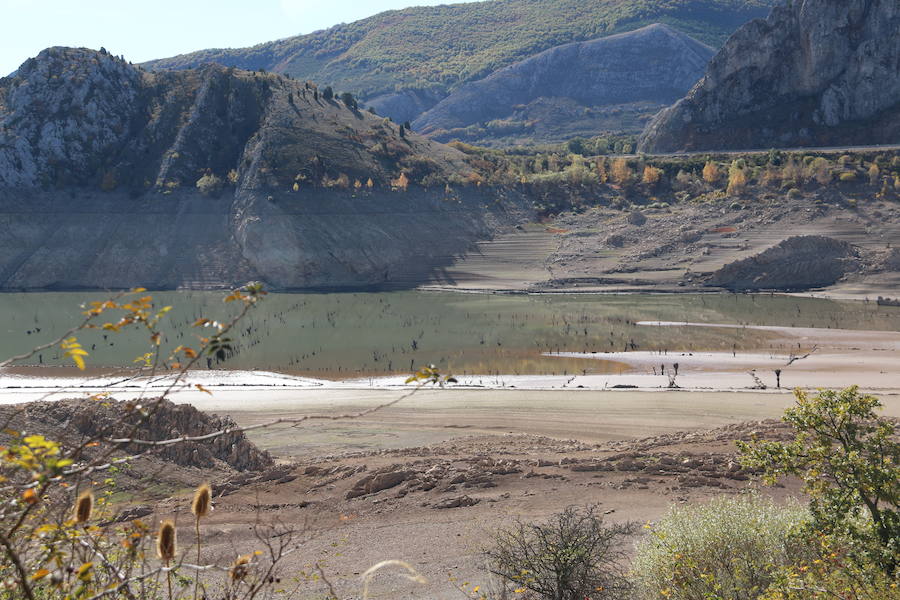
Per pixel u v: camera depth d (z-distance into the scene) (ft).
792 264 595.47
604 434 196.75
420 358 355.56
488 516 101.35
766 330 415.44
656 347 373.40
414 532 97.40
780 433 142.00
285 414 221.46
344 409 228.22
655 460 123.54
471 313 502.38
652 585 60.95
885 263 583.99
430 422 211.00
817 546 61.82
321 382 301.22
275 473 126.93
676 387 268.21
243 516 106.73
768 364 322.34
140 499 85.05
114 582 20.80
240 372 323.37
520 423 209.46
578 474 119.55
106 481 31.68
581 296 585.63
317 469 128.16
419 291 641.40
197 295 625.41
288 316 491.31
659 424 206.80
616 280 623.77
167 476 116.06
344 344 394.11
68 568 20.33
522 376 307.17
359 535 97.19
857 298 541.34
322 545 93.61
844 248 606.96
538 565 54.75
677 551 61.57
